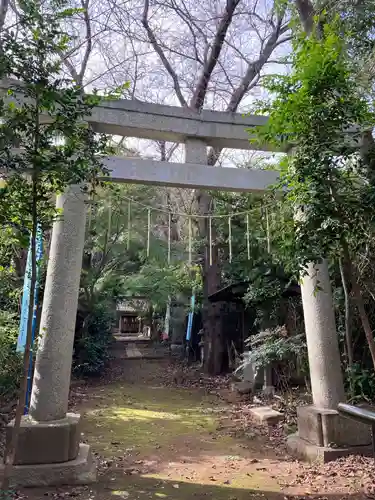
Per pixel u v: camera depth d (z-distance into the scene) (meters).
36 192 3.15
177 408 8.63
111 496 3.94
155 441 6.14
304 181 3.76
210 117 5.64
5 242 5.00
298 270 3.95
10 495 3.62
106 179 4.98
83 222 5.00
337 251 4.17
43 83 3.09
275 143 4.19
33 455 4.23
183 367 14.38
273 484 4.27
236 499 3.89
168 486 4.23
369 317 6.80
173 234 15.05
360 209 3.61
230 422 7.32
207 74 11.84
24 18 3.15
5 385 6.11
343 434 4.98
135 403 9.08
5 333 6.17
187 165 5.45
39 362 4.59
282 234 4.93
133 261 14.77
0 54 2.98
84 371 11.84
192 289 14.81
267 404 8.09
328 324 5.41
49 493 3.95
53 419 4.49
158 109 5.48
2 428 5.67
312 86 3.73
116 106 5.31
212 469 4.80
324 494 3.92
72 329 4.77
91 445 5.84
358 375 6.14
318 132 3.69
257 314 9.83
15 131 3.31
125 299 17.39
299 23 6.37
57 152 3.17
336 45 3.95
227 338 12.89
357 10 5.32
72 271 4.81
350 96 3.92
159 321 21.27
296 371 8.73
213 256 12.94
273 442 6.03
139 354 17.08
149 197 12.20
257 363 8.32
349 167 4.10
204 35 11.34
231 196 11.37
